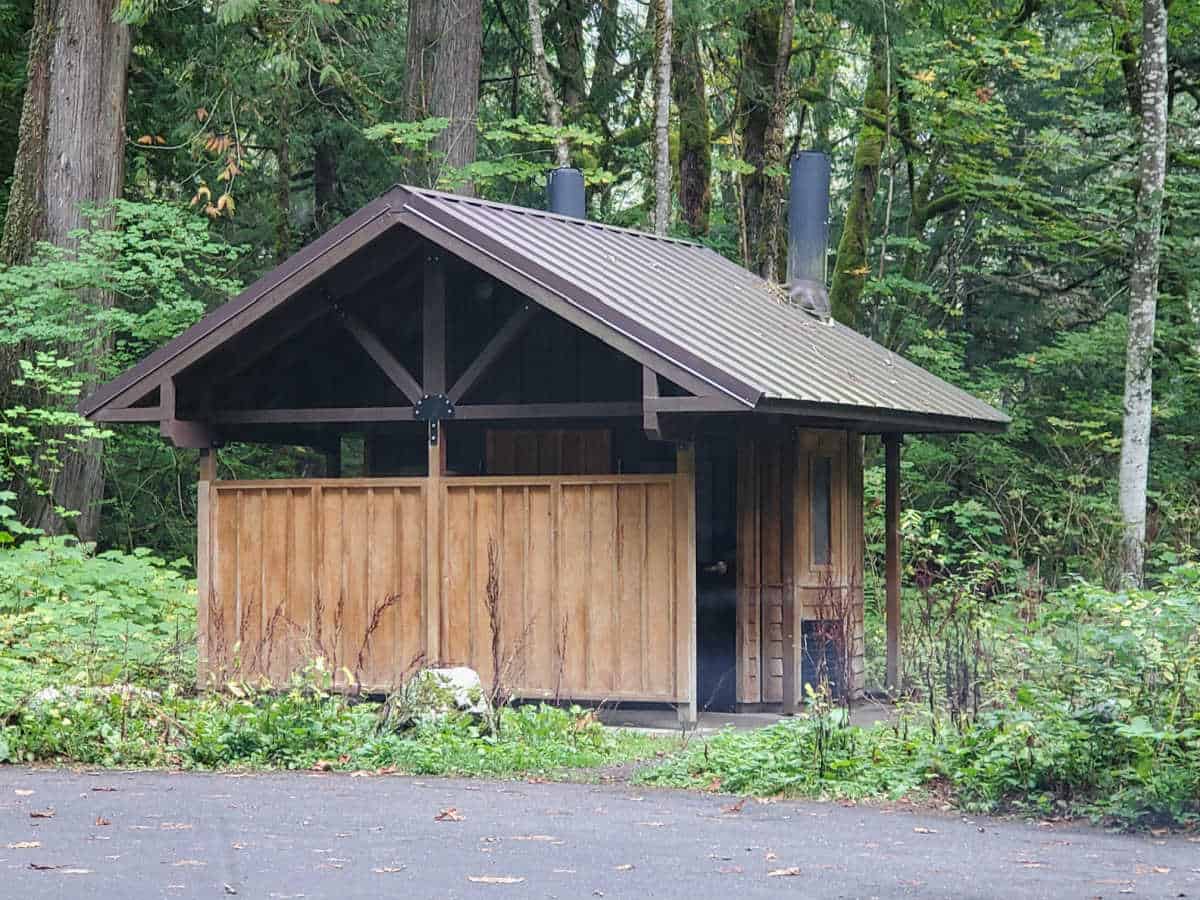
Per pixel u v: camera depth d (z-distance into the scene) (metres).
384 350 13.93
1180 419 26.55
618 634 13.18
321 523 14.16
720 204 34.12
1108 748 9.42
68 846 7.71
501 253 12.71
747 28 26.42
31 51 21.91
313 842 7.88
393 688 13.11
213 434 14.58
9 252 21.69
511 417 13.50
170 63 26.17
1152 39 21.36
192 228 21.42
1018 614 15.43
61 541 17.19
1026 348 29.58
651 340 12.11
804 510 14.63
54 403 20.89
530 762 10.84
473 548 13.66
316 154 29.67
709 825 8.62
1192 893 6.95
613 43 27.50
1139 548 21.17
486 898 6.57
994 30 27.11
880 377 15.12
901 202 31.53
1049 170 28.92
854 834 8.42
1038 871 7.44
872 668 16.72
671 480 13.08
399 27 28.44
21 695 12.12
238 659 13.34
